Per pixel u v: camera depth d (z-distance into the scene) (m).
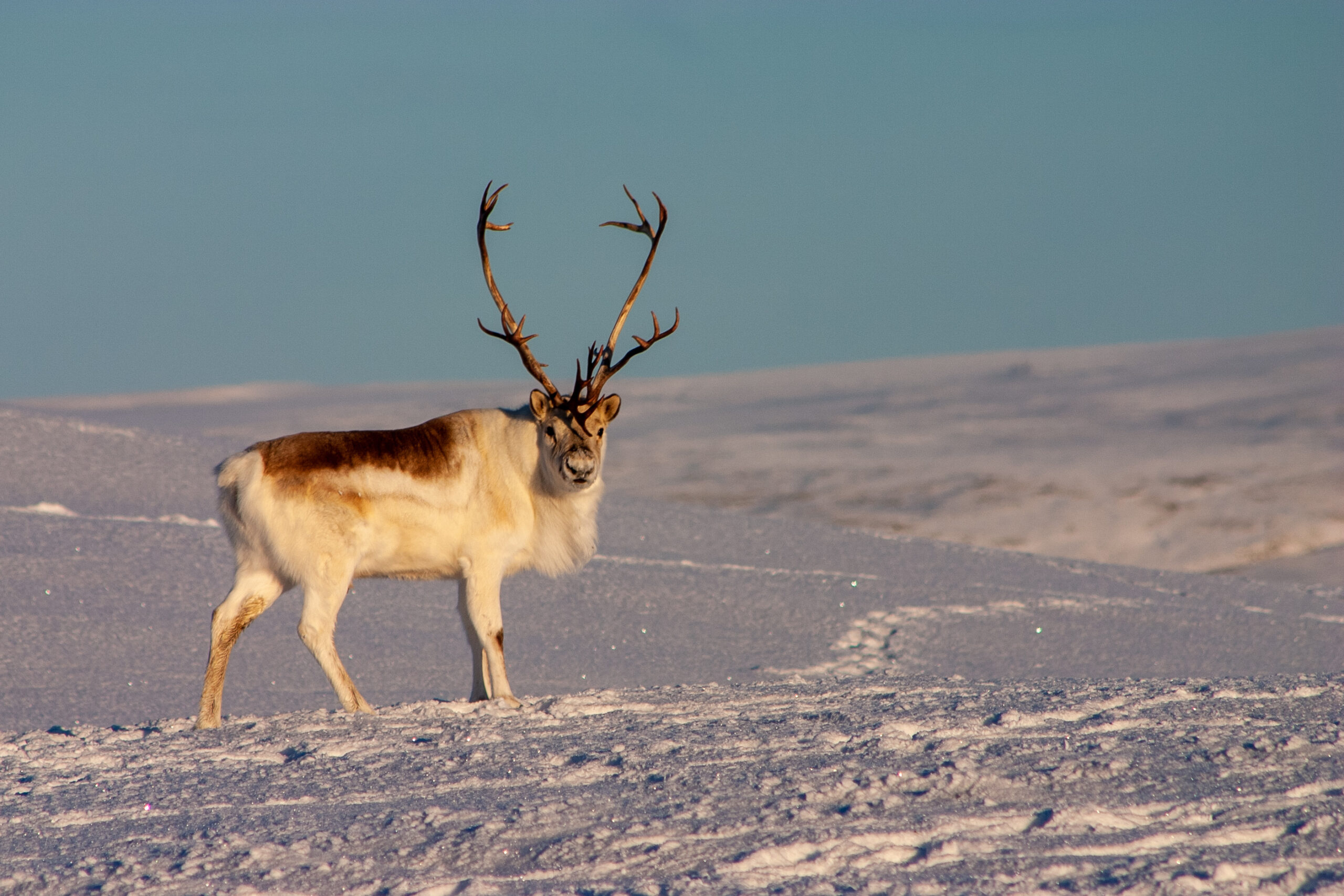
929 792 22.00
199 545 65.12
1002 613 63.56
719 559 74.62
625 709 30.77
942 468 176.00
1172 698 31.05
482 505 32.25
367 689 44.22
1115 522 136.38
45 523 65.19
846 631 58.91
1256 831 20.02
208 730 28.97
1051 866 18.34
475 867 18.66
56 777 24.33
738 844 19.33
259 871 18.39
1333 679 33.91
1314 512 132.38
